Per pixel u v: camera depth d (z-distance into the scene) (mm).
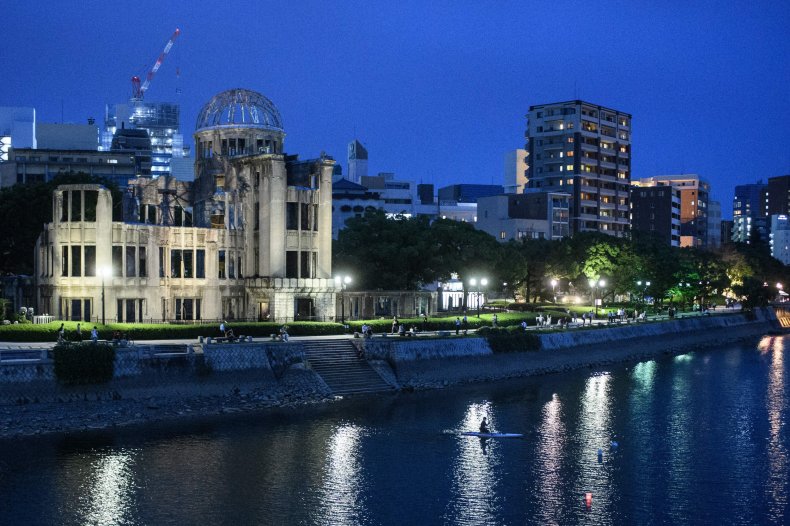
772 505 50156
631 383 94125
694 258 181500
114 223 87125
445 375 88438
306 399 75062
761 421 73125
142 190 95875
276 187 97750
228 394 71688
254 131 107938
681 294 169000
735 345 146375
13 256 108000
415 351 86438
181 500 48375
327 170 103062
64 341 66188
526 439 64688
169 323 87688
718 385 93562
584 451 61625
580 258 156000
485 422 65938
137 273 88875
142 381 66938
